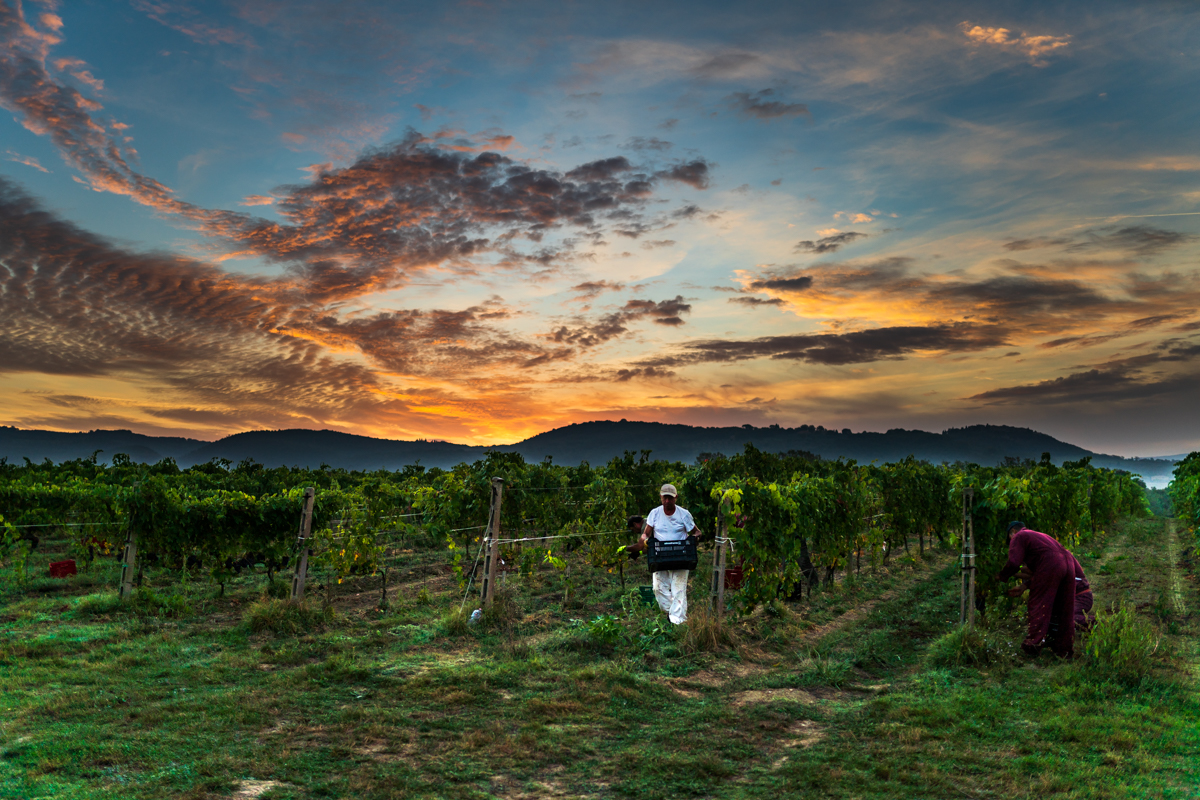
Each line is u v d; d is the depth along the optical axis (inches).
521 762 180.5
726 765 180.9
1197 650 299.9
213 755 179.3
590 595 445.1
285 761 176.2
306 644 304.3
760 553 375.6
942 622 377.1
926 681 258.4
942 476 700.7
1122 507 1185.4
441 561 587.5
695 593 434.6
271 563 440.1
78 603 370.6
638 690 243.4
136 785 159.6
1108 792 161.6
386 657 283.3
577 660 280.8
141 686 239.5
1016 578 360.2
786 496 415.2
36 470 847.7
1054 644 295.1
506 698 234.1
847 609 418.6
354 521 454.9
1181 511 790.5
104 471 730.8
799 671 275.7
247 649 294.4
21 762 173.9
